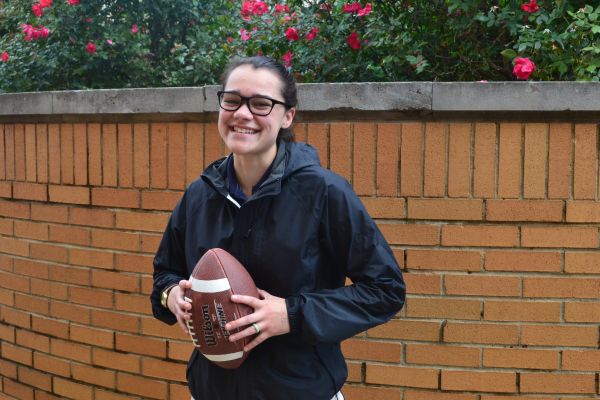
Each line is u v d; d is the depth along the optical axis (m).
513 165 3.18
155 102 3.59
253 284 2.14
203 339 2.12
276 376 2.14
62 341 4.11
